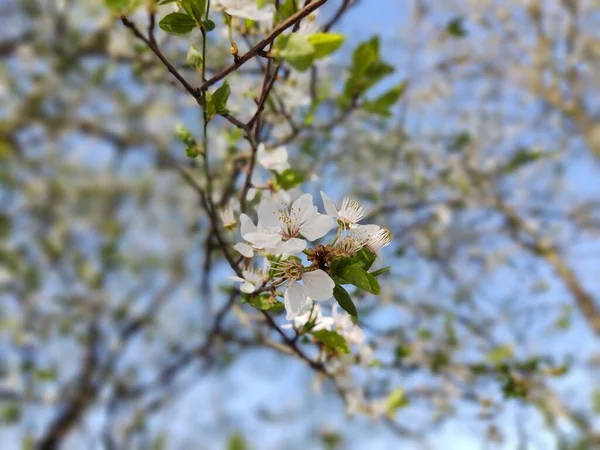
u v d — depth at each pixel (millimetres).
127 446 3877
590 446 3191
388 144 4023
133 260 5043
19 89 4074
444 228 4660
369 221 3641
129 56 2801
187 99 3619
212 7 1299
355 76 1990
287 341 1609
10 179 4465
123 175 5137
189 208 4801
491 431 2979
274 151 1703
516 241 5121
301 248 1082
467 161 4684
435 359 2902
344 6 1547
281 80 1972
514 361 2498
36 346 4168
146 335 4781
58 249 4621
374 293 1075
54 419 4039
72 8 3258
